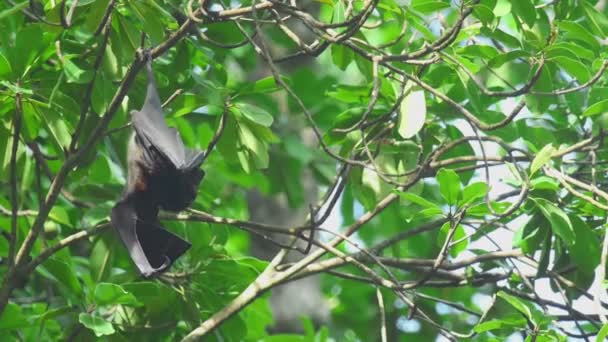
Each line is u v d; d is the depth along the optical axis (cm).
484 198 1137
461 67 1131
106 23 1066
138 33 1120
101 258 1249
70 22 1037
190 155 1044
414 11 1144
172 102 1164
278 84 1102
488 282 1245
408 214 1255
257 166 1173
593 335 1164
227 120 1177
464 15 1074
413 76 1130
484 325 1091
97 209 1266
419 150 1247
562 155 1173
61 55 1119
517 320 1086
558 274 1215
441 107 1261
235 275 1217
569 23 1116
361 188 1243
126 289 1172
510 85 1161
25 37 1066
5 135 1132
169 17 1094
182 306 1220
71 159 1076
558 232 1081
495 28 1134
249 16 1299
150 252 1039
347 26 1103
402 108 1141
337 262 1218
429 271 1129
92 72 1081
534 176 1180
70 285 1175
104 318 1220
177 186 1039
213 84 1201
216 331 1234
